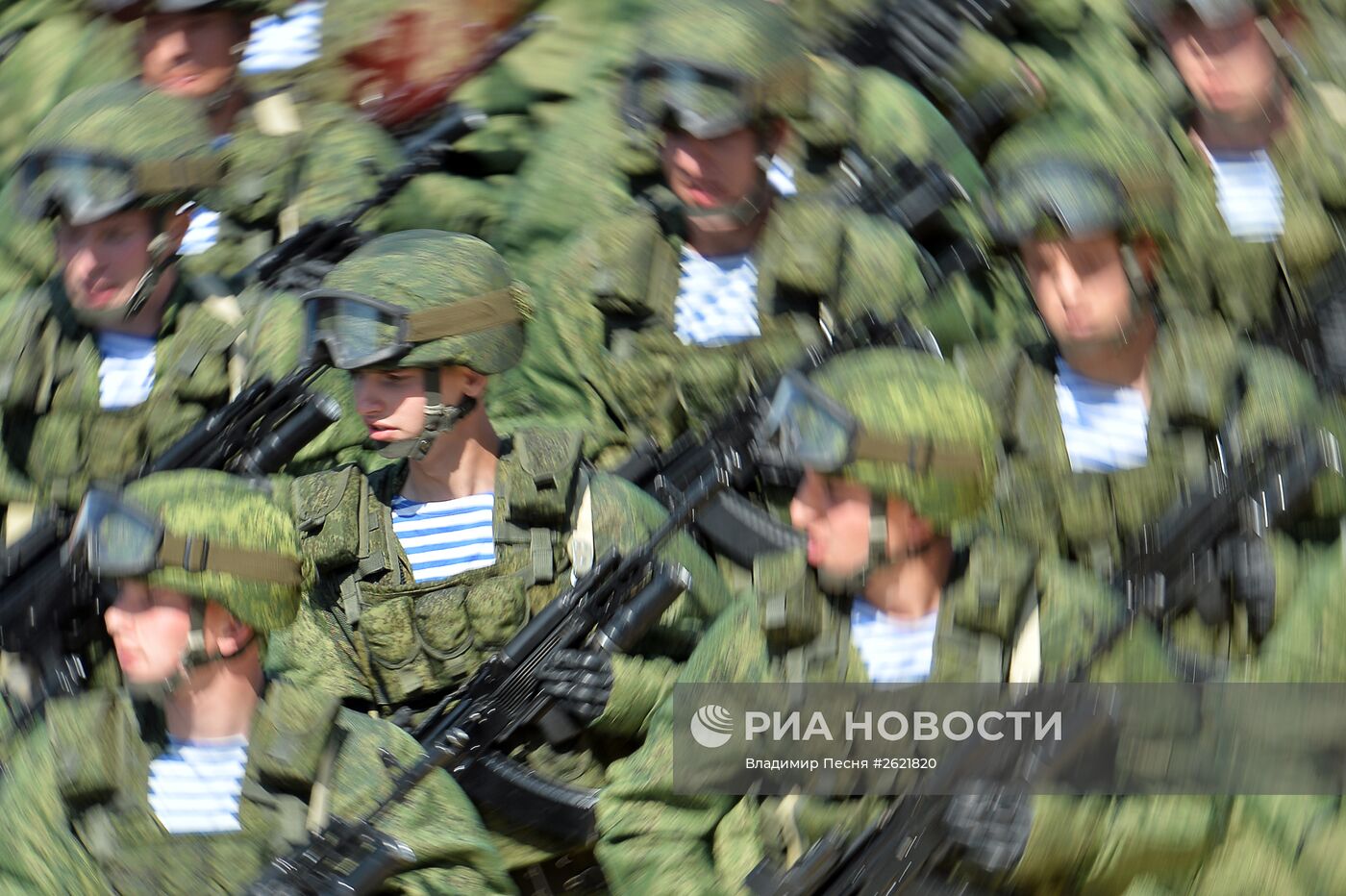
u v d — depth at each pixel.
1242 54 27.30
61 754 20.91
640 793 21.86
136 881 20.73
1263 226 27.22
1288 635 21.81
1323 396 26.20
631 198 28.59
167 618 20.52
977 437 20.81
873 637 21.28
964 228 27.47
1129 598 22.12
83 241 26.34
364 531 24.75
